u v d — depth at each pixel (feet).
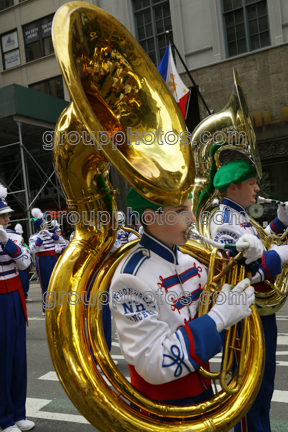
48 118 36.17
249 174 6.37
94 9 3.84
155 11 41.86
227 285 4.05
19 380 8.90
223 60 37.50
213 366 11.53
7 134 39.27
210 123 6.72
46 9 50.67
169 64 18.22
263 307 6.16
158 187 3.40
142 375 3.68
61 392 10.96
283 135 35.42
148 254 4.18
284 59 35.42
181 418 3.74
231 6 37.81
